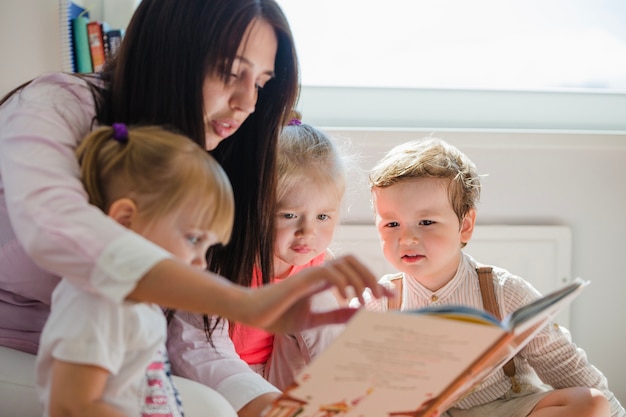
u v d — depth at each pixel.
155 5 1.03
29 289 1.10
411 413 0.90
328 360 0.77
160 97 1.03
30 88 1.04
